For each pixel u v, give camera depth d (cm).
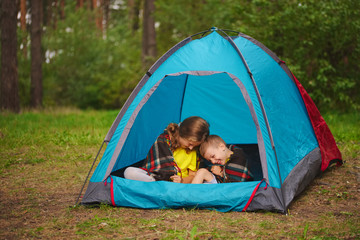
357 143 625
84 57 2025
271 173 328
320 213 323
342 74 995
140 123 429
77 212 331
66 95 1997
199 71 359
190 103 543
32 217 320
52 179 460
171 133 383
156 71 377
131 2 2603
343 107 1019
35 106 1580
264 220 302
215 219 305
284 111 401
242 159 365
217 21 1331
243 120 535
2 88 1270
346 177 441
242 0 1049
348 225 286
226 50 381
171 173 361
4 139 703
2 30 1262
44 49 1969
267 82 392
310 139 443
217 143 373
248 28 984
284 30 964
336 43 948
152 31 1764
